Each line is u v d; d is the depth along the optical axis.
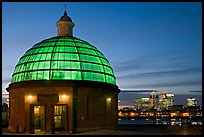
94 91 39.88
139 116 138.75
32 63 40.91
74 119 37.66
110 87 41.94
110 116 42.09
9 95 42.84
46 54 41.09
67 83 38.00
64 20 45.62
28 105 38.59
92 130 39.06
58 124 39.84
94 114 39.53
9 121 42.25
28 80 39.53
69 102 37.78
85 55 41.88
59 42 42.56
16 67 43.44
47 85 38.12
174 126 44.88
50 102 37.91
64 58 40.50
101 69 42.34
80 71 40.09
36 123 41.12
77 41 43.44
